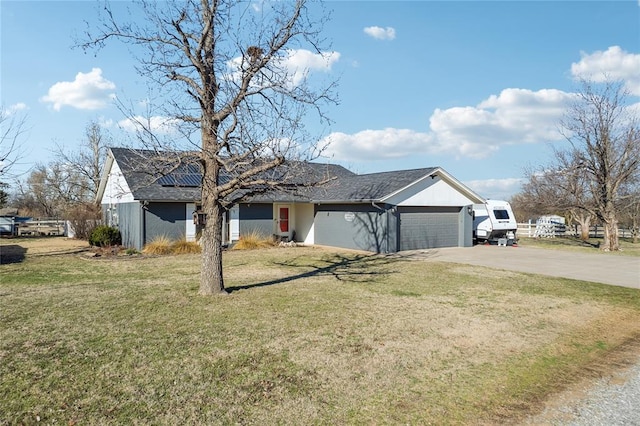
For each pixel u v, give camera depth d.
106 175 22.69
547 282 11.04
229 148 8.70
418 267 13.57
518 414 3.99
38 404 3.93
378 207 17.86
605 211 20.53
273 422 3.71
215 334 6.09
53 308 7.54
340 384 4.53
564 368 5.18
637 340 6.34
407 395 4.32
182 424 3.63
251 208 20.72
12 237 27.52
